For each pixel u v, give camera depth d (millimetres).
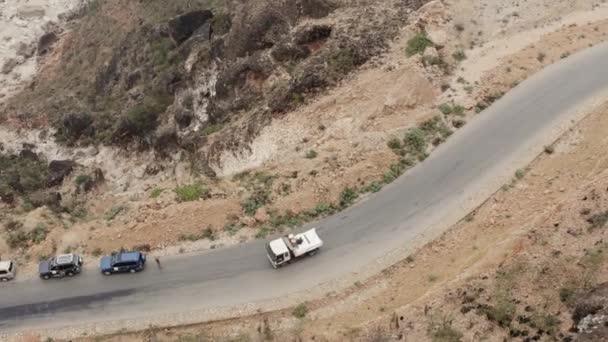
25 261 47875
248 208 47969
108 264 45062
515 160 48406
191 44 80875
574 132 49344
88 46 104438
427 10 61875
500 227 43000
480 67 56781
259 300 42031
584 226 37938
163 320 42031
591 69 55281
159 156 70750
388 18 62406
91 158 77500
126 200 56906
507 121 51656
